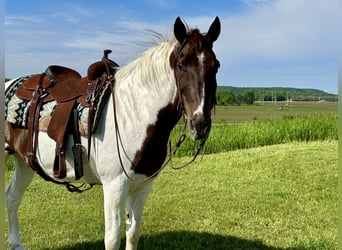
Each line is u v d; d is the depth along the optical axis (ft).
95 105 7.79
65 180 8.73
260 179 20.07
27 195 17.11
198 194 17.39
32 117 8.62
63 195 17.24
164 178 20.49
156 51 7.63
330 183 18.97
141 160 7.59
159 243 11.73
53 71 9.05
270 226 13.23
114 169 7.57
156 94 7.50
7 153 9.70
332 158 24.41
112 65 8.48
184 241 11.84
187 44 6.89
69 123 8.00
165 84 7.39
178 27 6.98
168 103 7.45
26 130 8.80
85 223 13.52
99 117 7.74
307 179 19.83
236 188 18.40
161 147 7.79
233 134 31.45
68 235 12.35
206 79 6.62
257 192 17.65
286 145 30.73
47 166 8.57
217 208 15.26
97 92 7.93
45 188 18.39
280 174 20.97
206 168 22.84
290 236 12.32
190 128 6.63
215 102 7.32
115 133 7.55
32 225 13.26
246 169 22.40
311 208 15.23
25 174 10.22
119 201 7.61
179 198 16.72
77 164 7.99
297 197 16.79
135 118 7.57
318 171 21.34
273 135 32.50
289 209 15.12
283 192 17.53
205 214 14.53
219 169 22.54
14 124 9.03
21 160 10.09
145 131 7.54
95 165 7.95
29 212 14.70
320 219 13.93
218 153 28.76
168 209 15.14
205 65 6.63
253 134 31.81
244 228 13.08
